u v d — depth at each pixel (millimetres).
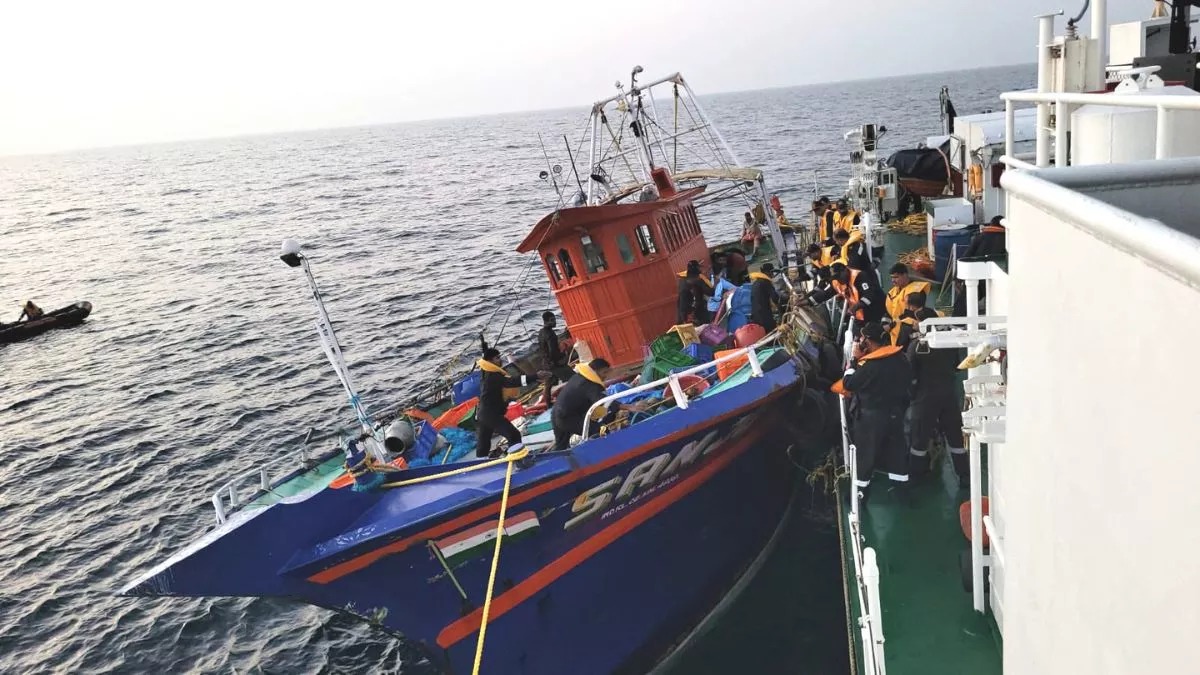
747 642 8211
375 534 6410
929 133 57312
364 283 31469
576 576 7492
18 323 28875
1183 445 1268
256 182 106562
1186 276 1169
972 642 5348
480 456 7934
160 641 10648
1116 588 1583
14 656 10656
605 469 7285
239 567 6250
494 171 86688
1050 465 1942
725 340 9789
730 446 8656
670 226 11227
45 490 15742
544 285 27688
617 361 10406
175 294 34500
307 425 17516
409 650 9961
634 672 8039
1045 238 1896
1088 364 1663
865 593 5566
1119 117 4125
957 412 7031
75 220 77438
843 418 7770
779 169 46688
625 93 12875
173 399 20281
